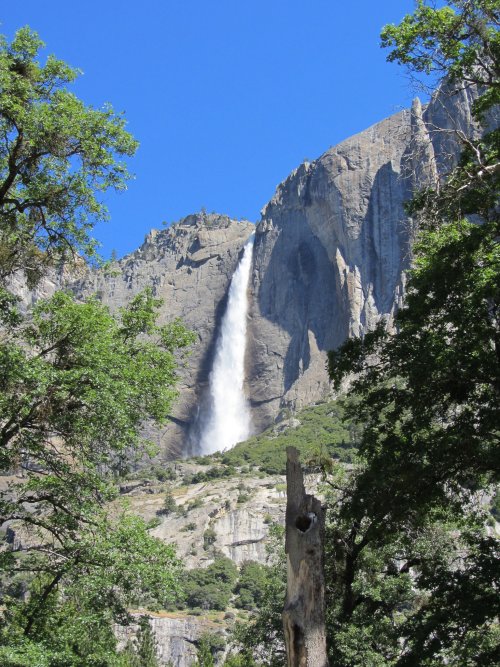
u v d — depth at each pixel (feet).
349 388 80.07
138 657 241.35
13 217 79.56
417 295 72.18
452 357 67.46
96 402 74.28
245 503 433.48
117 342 80.59
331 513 98.63
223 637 330.75
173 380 84.17
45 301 81.15
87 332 78.18
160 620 330.95
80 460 76.89
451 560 96.02
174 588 76.28
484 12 74.23
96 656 76.38
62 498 77.20
